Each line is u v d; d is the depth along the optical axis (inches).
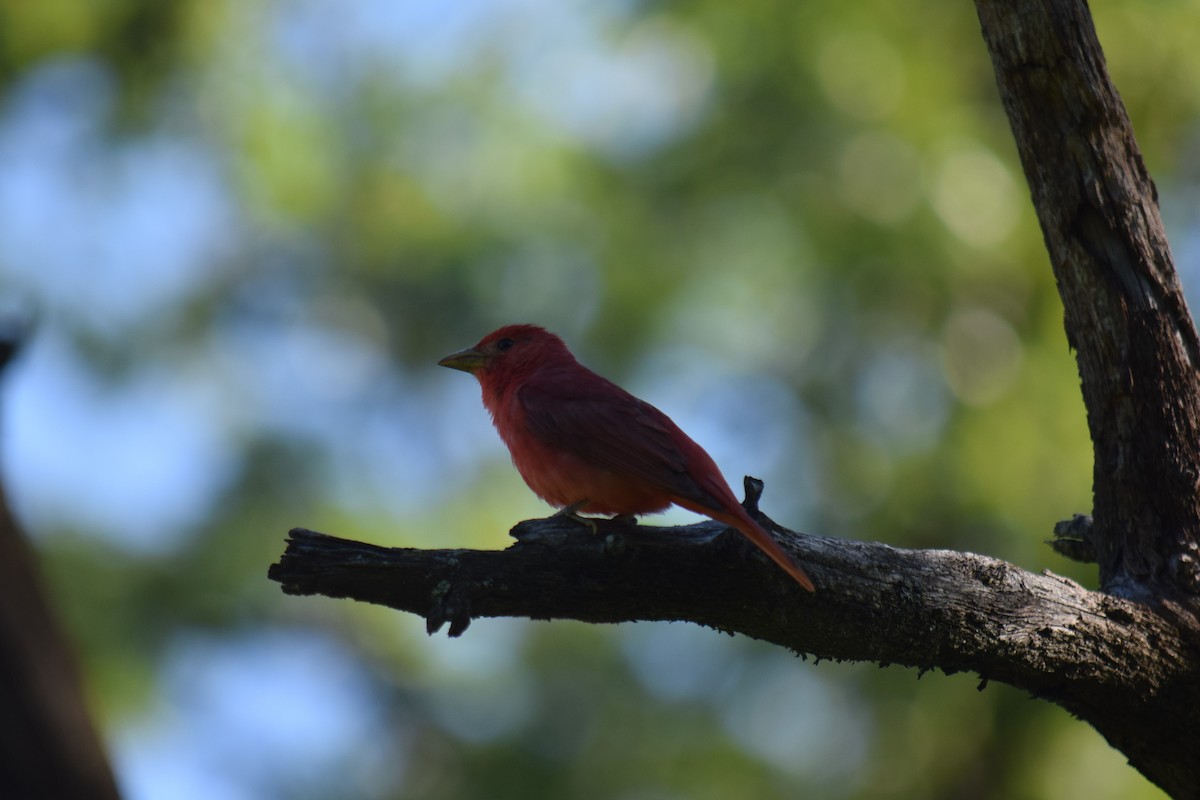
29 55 648.4
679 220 569.3
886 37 561.3
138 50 654.5
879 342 538.0
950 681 504.1
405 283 629.9
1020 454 504.7
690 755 526.3
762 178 554.3
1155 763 289.6
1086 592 281.9
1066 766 487.8
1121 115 292.7
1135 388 297.6
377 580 242.8
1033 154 296.0
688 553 255.4
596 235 587.8
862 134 546.9
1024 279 537.6
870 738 520.1
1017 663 274.5
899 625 266.4
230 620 559.2
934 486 510.0
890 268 533.6
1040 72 287.9
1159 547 295.4
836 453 527.8
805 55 553.6
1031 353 524.1
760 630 266.5
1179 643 283.0
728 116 565.0
